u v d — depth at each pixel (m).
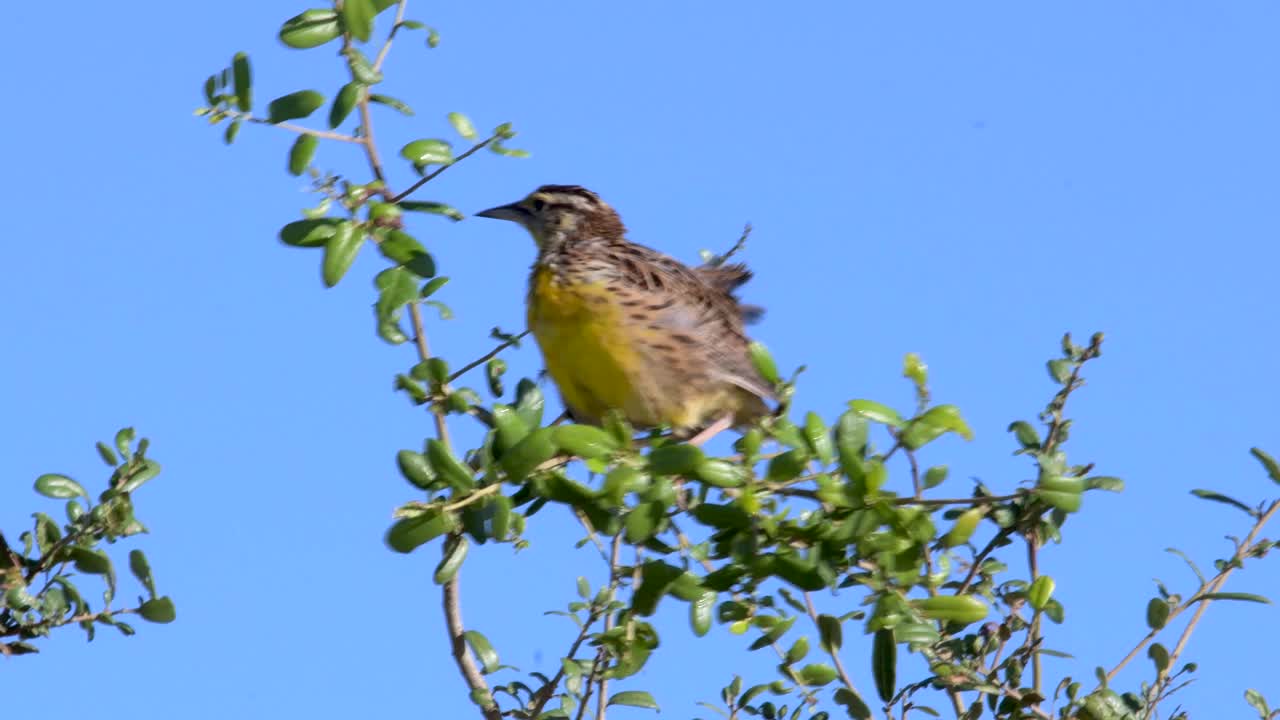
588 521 10.75
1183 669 11.95
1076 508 9.67
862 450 9.57
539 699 11.33
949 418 9.70
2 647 11.06
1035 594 11.66
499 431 9.48
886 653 10.88
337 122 11.02
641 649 11.15
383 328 10.96
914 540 9.79
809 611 11.57
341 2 11.13
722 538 9.98
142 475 11.48
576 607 11.23
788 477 9.68
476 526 9.39
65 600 11.26
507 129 11.22
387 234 11.05
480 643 11.46
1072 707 11.73
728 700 12.00
